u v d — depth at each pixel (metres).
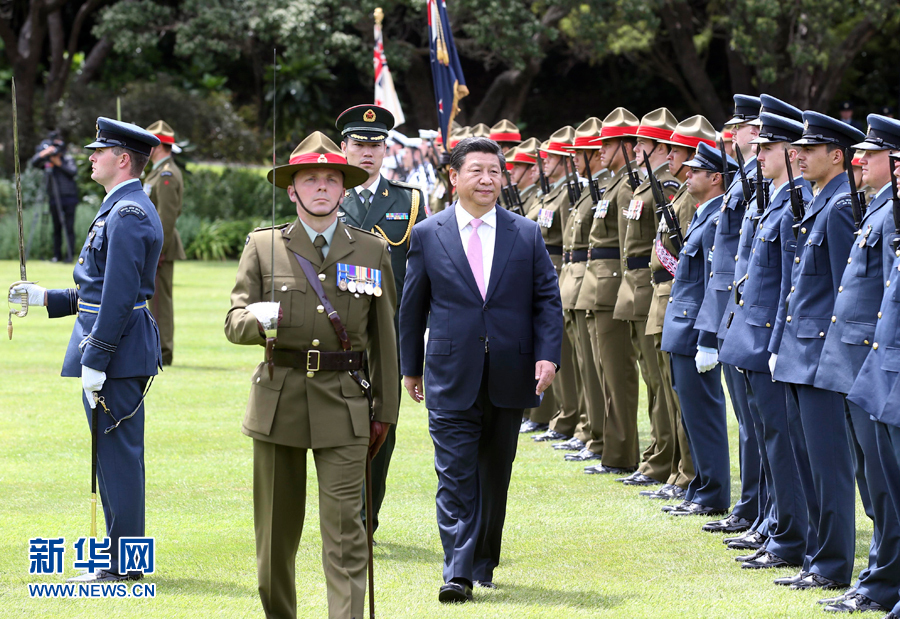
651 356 15.74
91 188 61.28
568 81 87.75
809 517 11.40
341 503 9.43
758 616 10.23
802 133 11.37
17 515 13.74
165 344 25.16
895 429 9.53
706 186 14.03
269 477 9.61
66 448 17.39
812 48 56.81
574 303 17.70
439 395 11.16
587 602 10.67
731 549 12.56
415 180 27.95
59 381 23.31
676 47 65.81
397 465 16.73
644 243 15.75
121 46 63.56
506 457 11.39
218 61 79.69
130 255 11.03
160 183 24.94
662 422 15.73
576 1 58.28
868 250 10.23
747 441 13.20
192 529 13.27
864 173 10.40
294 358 9.49
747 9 55.50
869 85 75.44
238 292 9.54
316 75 72.25
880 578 10.38
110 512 11.47
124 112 66.75
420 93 70.81
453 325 11.16
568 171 19.20
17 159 11.33
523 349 11.21
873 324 10.18
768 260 11.92
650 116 15.71
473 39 64.00
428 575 11.62
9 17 78.00
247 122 73.75
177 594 10.99
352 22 59.00
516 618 10.16
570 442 18.58
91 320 11.34
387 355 9.90
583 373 17.64
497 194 11.34
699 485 14.28
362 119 13.07
